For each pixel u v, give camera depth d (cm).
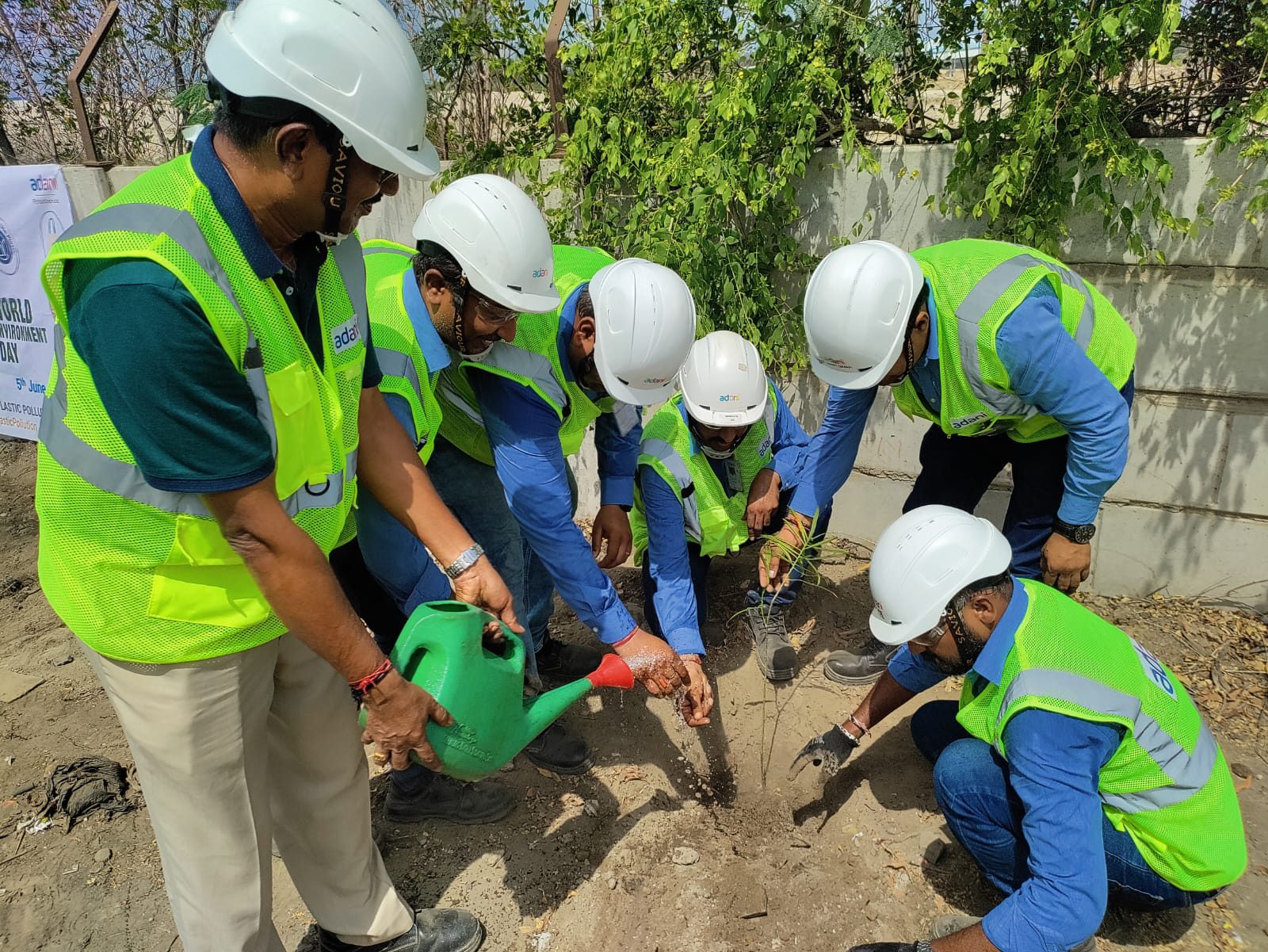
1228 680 274
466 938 200
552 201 365
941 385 222
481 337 188
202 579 132
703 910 209
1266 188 246
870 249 215
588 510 405
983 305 206
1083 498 215
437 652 150
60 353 122
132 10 563
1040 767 155
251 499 118
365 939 187
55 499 127
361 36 113
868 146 304
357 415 148
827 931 203
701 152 304
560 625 329
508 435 198
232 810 150
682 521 247
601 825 237
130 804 251
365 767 180
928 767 248
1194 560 303
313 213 120
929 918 204
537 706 170
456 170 374
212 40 115
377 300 191
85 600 132
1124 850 176
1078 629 170
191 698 138
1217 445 285
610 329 198
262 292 120
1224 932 196
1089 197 271
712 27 316
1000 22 257
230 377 113
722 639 314
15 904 220
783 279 331
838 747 227
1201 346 277
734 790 249
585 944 203
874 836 227
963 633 172
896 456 335
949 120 295
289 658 154
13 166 473
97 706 296
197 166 116
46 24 581
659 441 254
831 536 361
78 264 110
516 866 224
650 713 279
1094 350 221
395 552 205
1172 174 257
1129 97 280
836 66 301
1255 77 263
